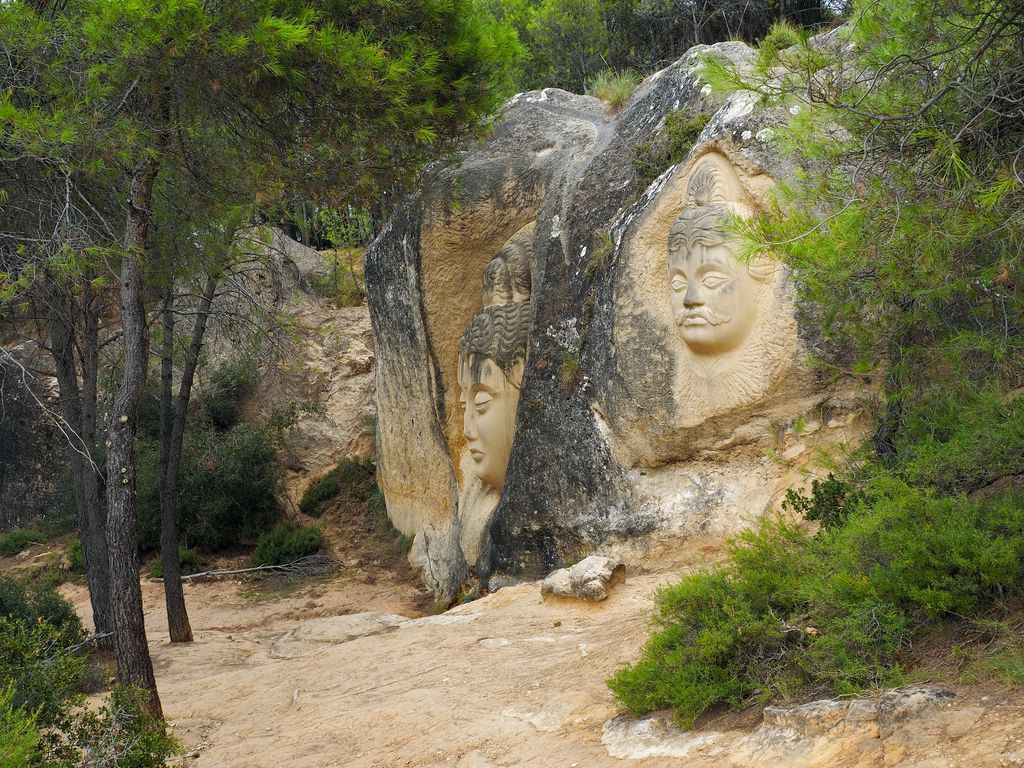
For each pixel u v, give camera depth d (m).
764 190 10.08
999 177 5.03
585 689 6.96
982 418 5.99
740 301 10.19
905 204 5.26
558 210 13.20
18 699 6.55
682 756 5.22
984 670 4.61
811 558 6.07
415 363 16.16
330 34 9.51
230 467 20.55
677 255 10.67
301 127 10.46
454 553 15.08
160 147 9.50
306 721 8.03
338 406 22.25
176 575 14.19
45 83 9.71
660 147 11.88
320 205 12.61
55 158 9.06
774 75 5.91
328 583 17.80
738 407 10.26
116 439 8.38
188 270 12.26
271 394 22.58
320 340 22.72
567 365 12.01
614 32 21.77
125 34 8.43
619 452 11.26
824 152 5.71
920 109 5.29
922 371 6.85
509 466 12.70
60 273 9.86
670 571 10.35
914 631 5.21
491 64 11.27
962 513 5.45
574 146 14.03
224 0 8.98
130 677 8.12
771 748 4.84
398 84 9.95
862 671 5.06
